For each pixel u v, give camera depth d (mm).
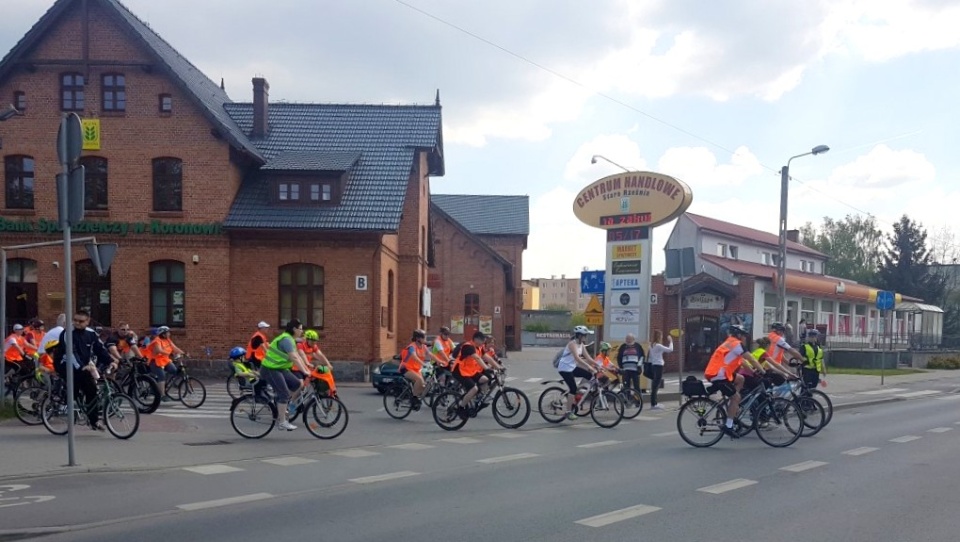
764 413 12305
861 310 48656
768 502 8078
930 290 64438
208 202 24938
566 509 7707
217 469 9781
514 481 9164
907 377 32281
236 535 6676
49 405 12234
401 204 25625
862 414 18094
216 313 24812
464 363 14219
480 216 55812
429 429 14258
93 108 25062
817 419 13672
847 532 6910
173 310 25047
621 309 21094
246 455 10945
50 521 7055
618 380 16281
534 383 26375
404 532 6812
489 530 6891
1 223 24859
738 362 12188
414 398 15398
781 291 25984
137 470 9594
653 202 20562
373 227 24734
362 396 20484
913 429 14852
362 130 29359
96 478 9062
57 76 25078
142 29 26438
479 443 12484
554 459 10836
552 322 80375
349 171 26797
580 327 15234
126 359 16250
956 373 36750
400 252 30625
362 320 25062
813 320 42312
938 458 11141
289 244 25188
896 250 66312
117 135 25000
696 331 34750
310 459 10703
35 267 25062
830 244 80438
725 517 7414
